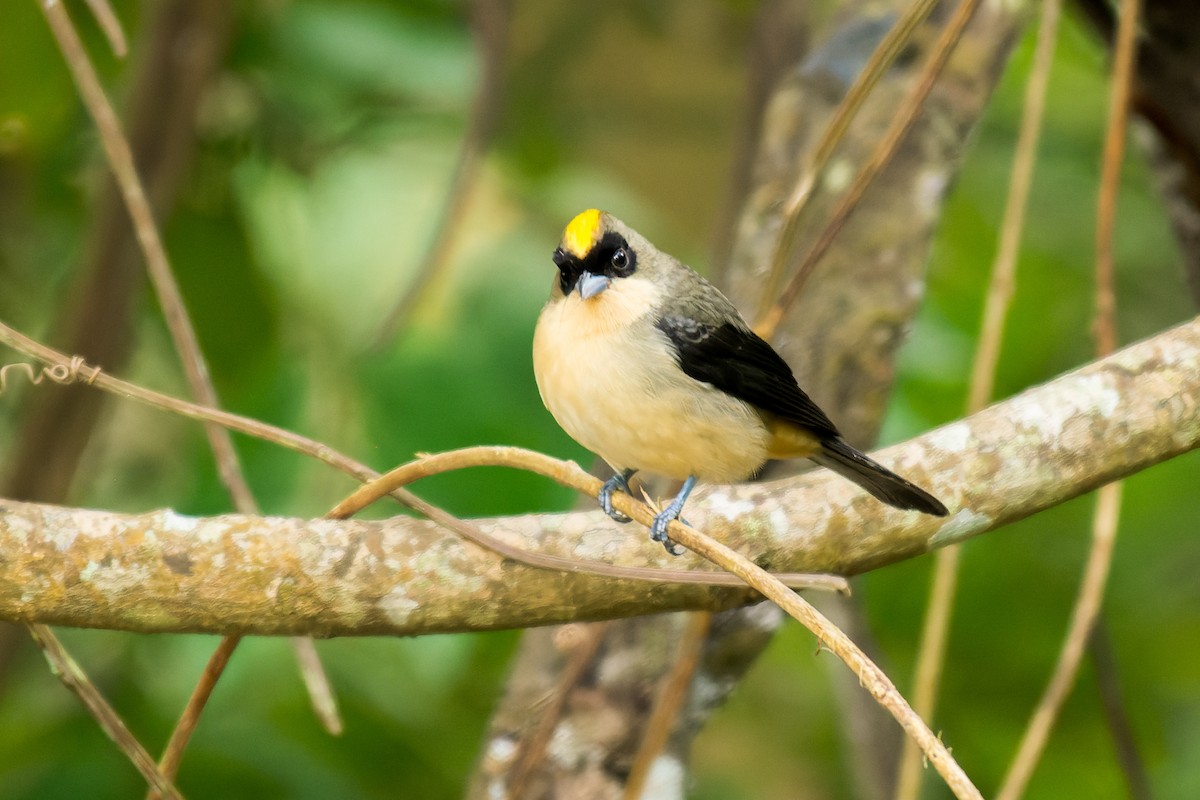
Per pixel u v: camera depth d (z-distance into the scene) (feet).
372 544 19.70
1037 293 42.11
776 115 32.42
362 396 36.55
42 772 33.53
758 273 30.76
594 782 26.71
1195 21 31.14
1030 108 25.46
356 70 37.27
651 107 46.93
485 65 32.19
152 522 19.26
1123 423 21.49
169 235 37.09
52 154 37.19
